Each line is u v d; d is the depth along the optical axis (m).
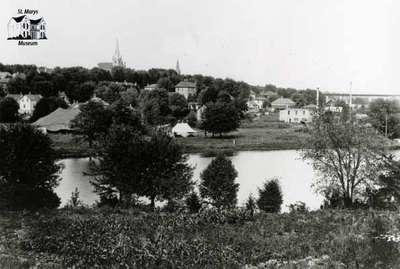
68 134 95.19
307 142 30.97
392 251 14.68
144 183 29.31
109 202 29.92
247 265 14.90
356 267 13.36
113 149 29.58
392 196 26.53
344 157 30.52
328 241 16.95
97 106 80.44
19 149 28.94
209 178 29.73
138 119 84.38
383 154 28.56
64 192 40.00
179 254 15.69
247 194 38.62
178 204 28.17
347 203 27.95
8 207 27.81
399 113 99.88
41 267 14.70
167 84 191.88
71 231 18.91
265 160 65.88
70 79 172.62
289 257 15.45
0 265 14.66
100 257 15.48
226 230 19.56
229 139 95.06
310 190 40.97
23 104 136.88
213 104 101.44
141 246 16.16
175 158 30.22
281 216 22.81
